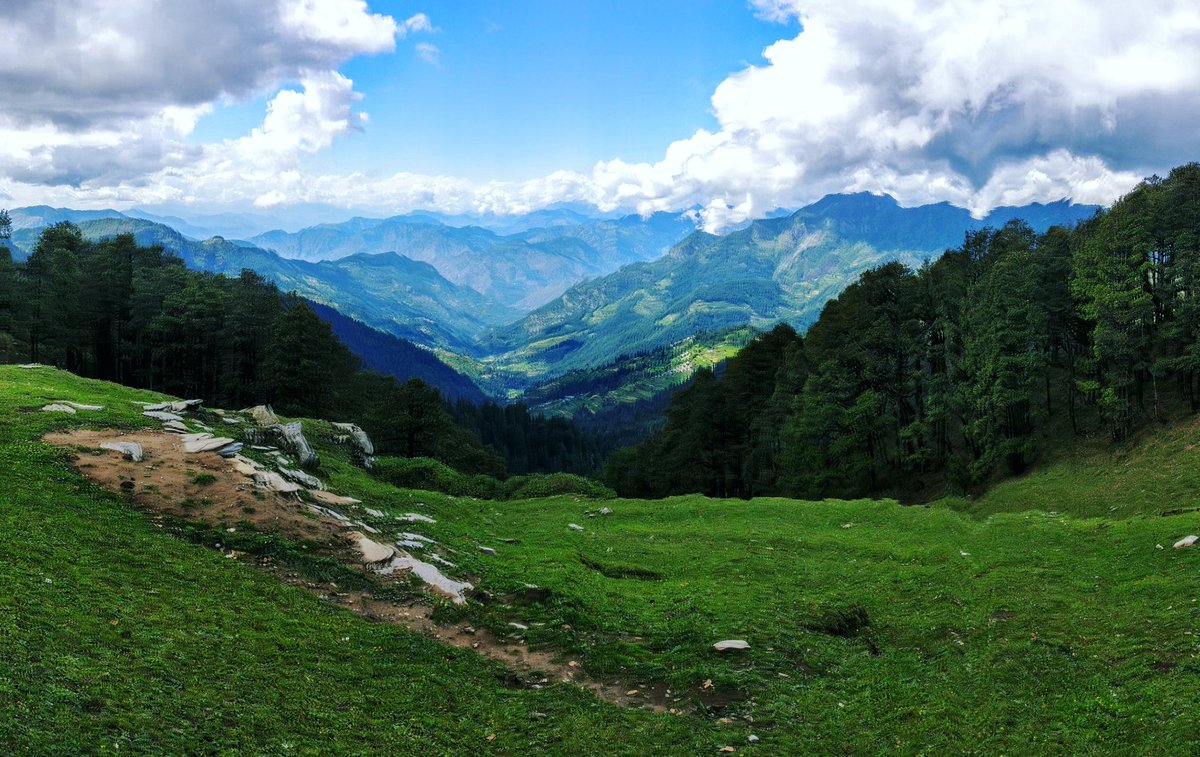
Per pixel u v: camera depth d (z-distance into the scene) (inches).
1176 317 2674.7
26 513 927.0
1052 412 3154.5
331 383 3966.5
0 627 617.9
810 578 1465.3
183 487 1191.6
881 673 965.8
